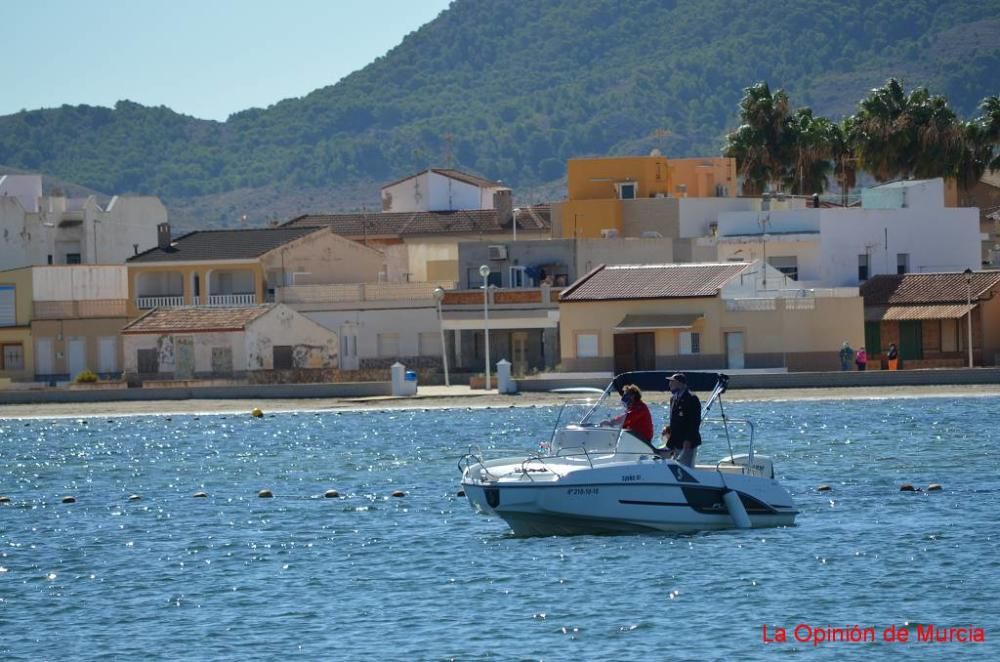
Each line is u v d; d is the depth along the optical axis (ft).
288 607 296.30
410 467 506.89
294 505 427.33
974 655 253.44
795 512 355.77
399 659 257.34
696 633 268.00
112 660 263.29
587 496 334.03
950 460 482.69
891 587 296.92
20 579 330.95
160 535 383.86
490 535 359.05
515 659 255.50
